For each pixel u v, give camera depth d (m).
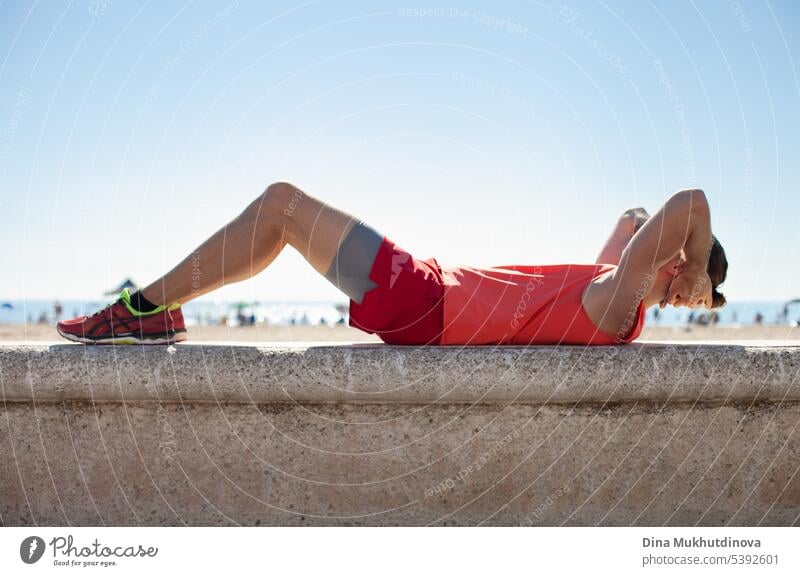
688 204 1.90
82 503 1.82
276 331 15.38
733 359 1.82
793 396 1.86
